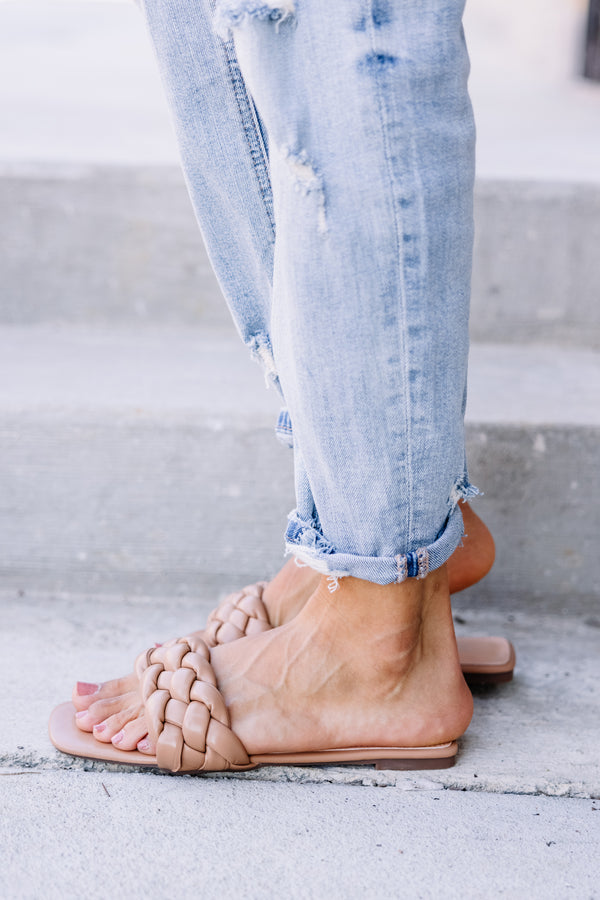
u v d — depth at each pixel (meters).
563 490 1.33
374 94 1.01
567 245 1.50
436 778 1.14
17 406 1.34
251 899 1.04
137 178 1.52
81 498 1.36
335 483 1.07
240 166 1.12
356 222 1.02
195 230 1.53
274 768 1.14
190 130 1.12
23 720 1.18
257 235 1.14
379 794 1.13
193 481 1.35
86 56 3.44
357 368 1.04
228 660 1.15
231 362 1.47
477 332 1.53
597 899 1.05
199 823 1.10
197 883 1.05
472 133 1.04
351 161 1.01
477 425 1.32
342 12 1.00
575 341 1.53
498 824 1.10
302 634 1.14
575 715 1.21
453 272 1.04
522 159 1.62
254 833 1.09
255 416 1.34
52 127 1.84
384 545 1.08
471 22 5.21
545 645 1.31
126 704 1.15
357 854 1.08
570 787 1.13
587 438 1.32
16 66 3.11
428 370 1.05
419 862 1.07
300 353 1.05
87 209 1.53
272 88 1.01
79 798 1.12
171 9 1.10
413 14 1.01
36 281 1.56
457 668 1.15
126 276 1.55
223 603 1.24
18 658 1.27
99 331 1.56
